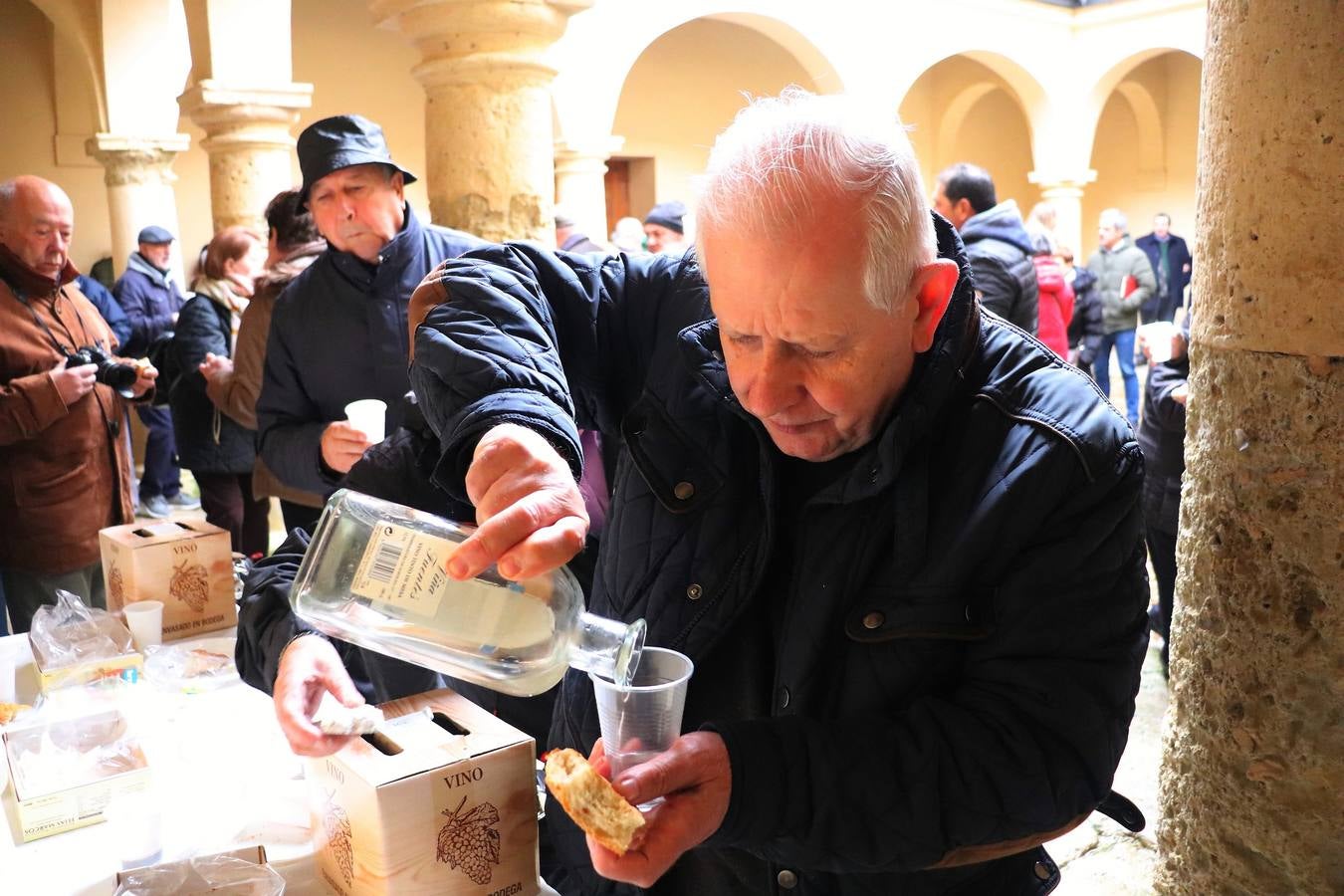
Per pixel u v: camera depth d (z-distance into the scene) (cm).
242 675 148
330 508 99
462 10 312
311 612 96
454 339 108
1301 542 151
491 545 80
